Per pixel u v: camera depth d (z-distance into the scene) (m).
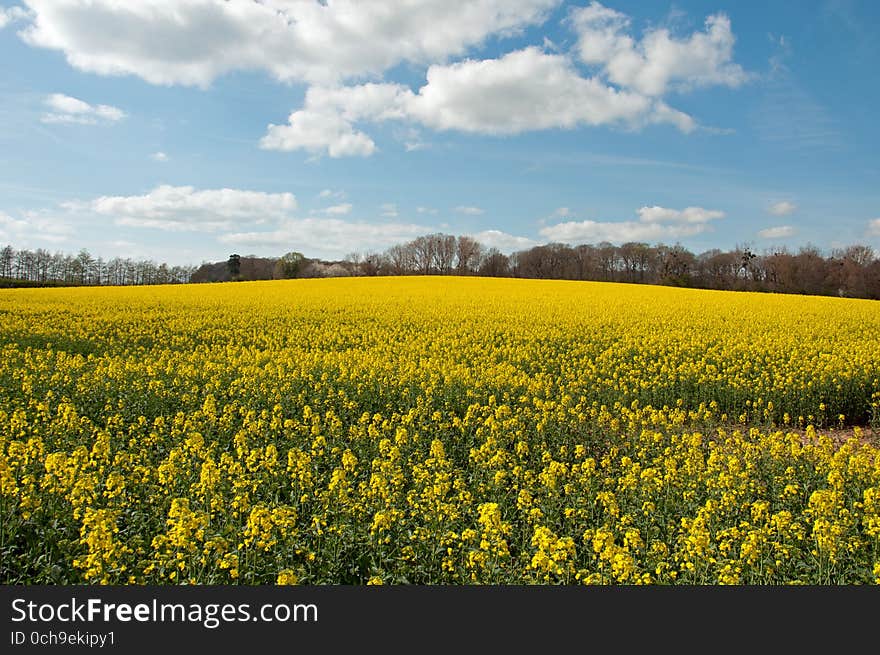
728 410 16.06
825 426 15.99
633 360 21.08
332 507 8.05
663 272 92.81
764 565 6.86
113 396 14.38
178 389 15.21
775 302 41.41
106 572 6.34
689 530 7.50
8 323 26.66
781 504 9.03
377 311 33.66
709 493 9.36
